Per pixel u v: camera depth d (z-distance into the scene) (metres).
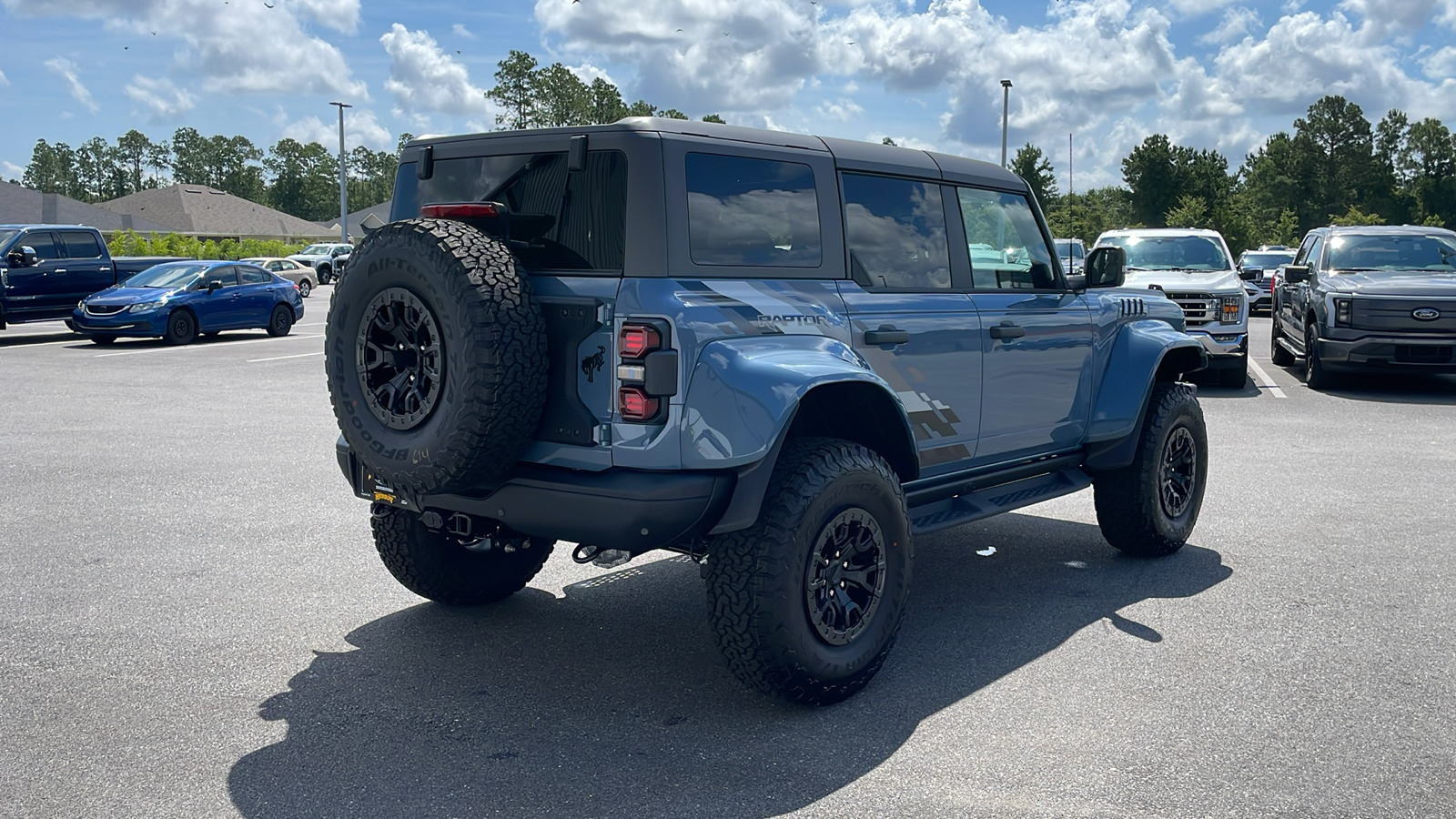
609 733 3.98
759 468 3.99
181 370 16.02
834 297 4.52
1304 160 143.38
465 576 5.28
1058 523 7.32
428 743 3.88
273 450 9.71
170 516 7.26
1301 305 15.23
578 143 4.10
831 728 4.02
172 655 4.75
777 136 4.51
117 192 177.38
